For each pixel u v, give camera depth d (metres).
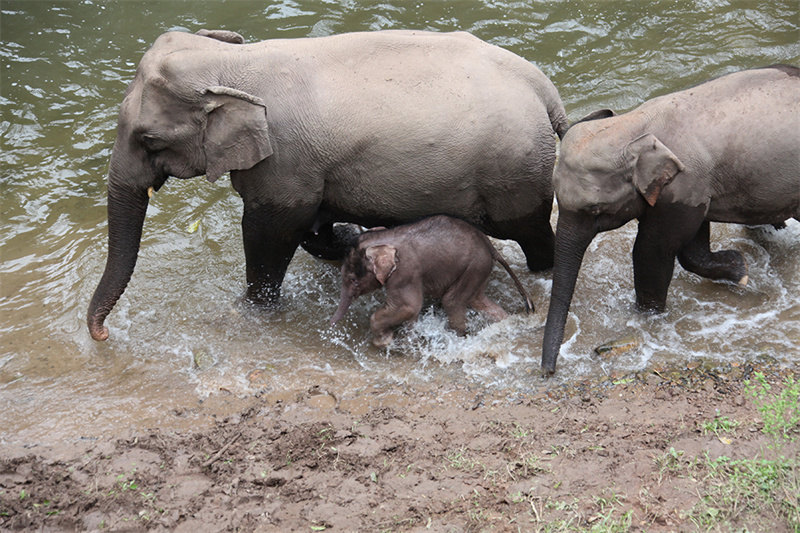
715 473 5.77
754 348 7.50
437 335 8.02
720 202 7.54
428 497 5.85
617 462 6.05
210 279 8.95
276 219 7.86
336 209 8.05
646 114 7.25
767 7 13.31
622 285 8.56
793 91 7.37
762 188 7.39
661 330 7.87
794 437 6.02
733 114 7.28
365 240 7.70
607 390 7.11
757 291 8.30
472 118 7.49
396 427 6.70
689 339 7.71
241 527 5.67
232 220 9.90
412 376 7.50
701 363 7.36
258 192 7.70
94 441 6.77
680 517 5.42
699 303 8.21
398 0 13.77
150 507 5.89
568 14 13.38
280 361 7.79
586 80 11.92
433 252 7.64
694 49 12.40
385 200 7.85
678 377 7.20
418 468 6.18
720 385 7.03
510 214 8.05
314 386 7.39
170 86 7.20
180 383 7.51
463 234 7.75
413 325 8.03
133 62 12.66
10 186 10.47
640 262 7.75
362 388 7.36
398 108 7.47
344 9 13.59
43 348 7.98
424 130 7.47
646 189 7.03
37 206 10.18
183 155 7.46
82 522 5.75
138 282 8.90
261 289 8.41
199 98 7.23
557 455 6.21
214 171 7.37
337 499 5.89
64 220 9.92
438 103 7.48
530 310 8.17
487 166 7.66
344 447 6.46
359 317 8.39
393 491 5.95
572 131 7.29
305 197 7.75
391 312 7.76
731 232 9.23
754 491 5.49
